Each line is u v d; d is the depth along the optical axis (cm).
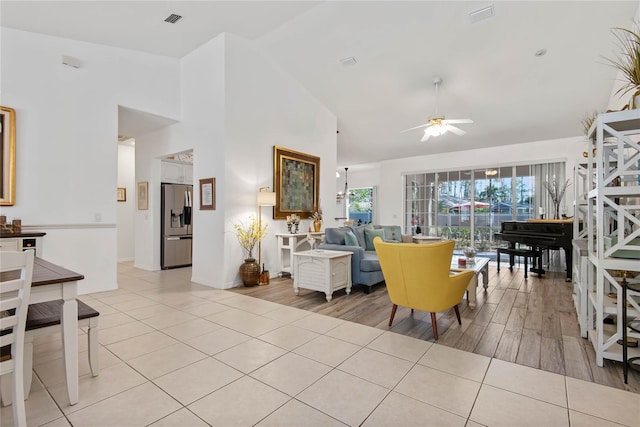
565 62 430
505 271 580
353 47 459
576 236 371
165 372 212
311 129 591
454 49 434
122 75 441
